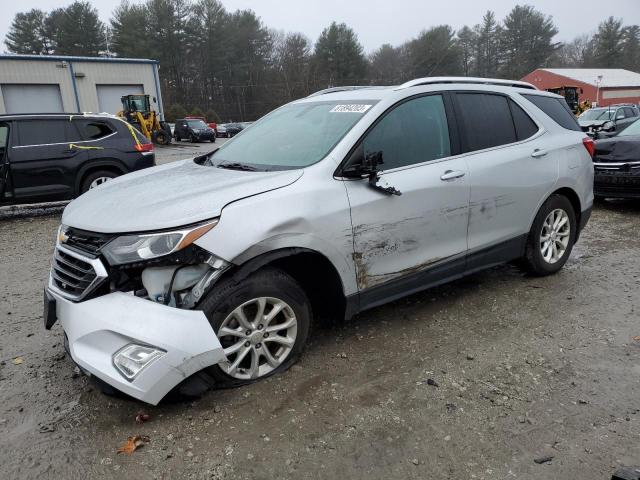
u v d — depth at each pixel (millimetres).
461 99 4125
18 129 8422
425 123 3830
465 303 4367
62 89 30094
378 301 3590
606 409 2867
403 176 3574
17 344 3775
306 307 3236
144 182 3494
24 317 4289
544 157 4559
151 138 31641
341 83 65625
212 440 2643
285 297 3098
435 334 3799
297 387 3092
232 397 2990
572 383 3131
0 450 2594
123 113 30266
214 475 2410
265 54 72062
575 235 5082
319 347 3592
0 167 8219
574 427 2719
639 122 8875
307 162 3379
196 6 67625
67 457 2541
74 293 2875
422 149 3764
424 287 3854
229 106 71188
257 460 2502
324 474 2408
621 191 7762
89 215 3004
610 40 90312
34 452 2578
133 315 2639
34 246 6762
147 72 33094
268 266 3088
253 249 2869
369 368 3322
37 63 29156
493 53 71562
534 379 3176
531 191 4438
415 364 3369
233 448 2584
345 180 3324
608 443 2592
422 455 2527
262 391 3045
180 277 2771
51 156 8547
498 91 4457
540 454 2523
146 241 2688
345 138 3418
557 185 4668
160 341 2588
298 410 2877
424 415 2828
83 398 3047
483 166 4051
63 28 66125
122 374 2609
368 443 2613
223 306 2832
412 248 3662
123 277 2781
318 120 3816
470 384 3127
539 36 74438
